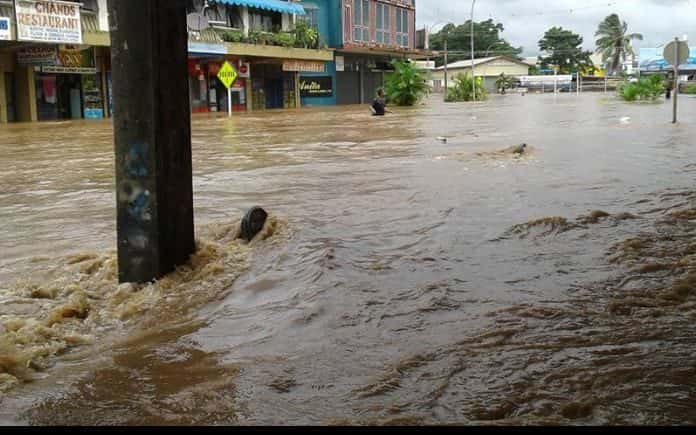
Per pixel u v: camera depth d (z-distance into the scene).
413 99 44.72
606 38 105.88
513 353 3.07
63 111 29.52
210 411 2.62
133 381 2.95
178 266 4.67
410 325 3.50
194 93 37.09
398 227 5.89
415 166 10.39
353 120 26.39
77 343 3.47
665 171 9.30
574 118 24.80
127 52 4.38
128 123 4.40
